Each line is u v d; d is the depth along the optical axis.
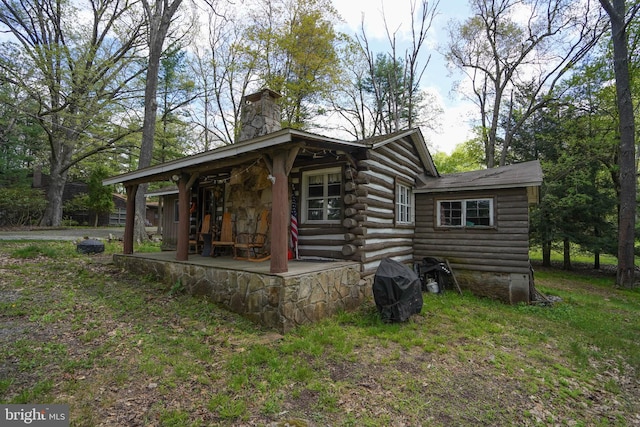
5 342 3.49
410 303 5.10
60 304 4.70
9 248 8.80
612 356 4.50
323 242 6.54
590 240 12.34
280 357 3.52
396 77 20.61
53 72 14.54
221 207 8.41
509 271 7.67
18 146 21.75
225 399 2.72
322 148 5.40
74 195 23.66
